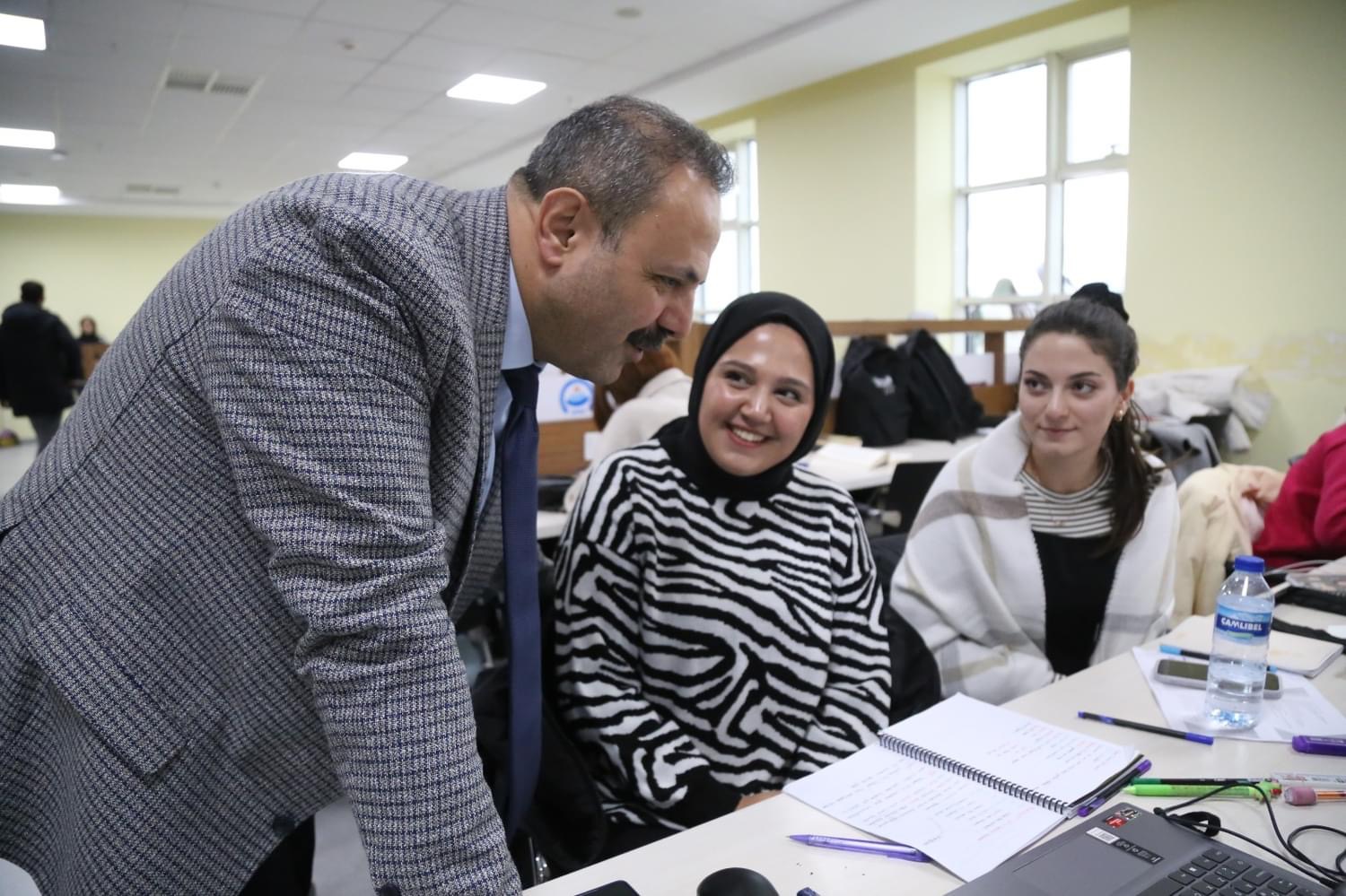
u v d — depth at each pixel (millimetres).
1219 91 4180
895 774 950
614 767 1126
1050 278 5539
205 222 11953
